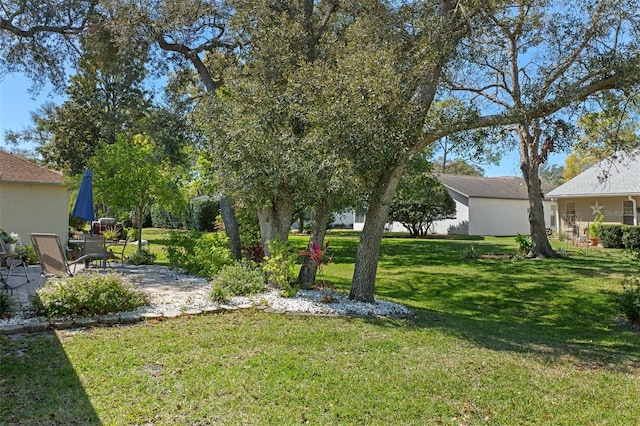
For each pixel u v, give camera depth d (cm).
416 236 2786
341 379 419
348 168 670
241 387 389
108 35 1234
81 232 1936
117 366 430
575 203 2381
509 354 539
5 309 596
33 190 1377
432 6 767
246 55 1011
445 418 351
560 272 1282
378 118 661
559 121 698
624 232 1895
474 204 2981
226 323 607
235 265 875
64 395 362
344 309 722
